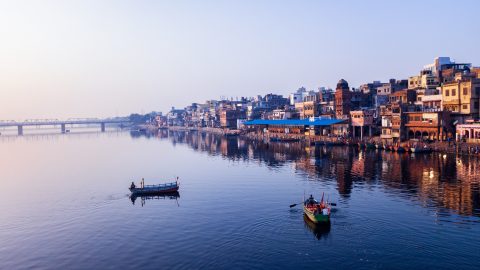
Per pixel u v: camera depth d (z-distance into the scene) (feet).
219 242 144.05
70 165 389.19
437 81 470.80
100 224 173.88
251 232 152.87
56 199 229.04
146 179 290.15
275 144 525.34
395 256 125.90
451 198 188.03
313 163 324.60
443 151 333.01
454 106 375.66
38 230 168.96
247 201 202.59
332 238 142.41
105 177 306.55
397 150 358.23
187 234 154.71
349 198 197.06
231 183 254.68
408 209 172.96
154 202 210.79
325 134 534.37
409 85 519.60
